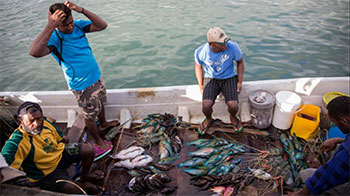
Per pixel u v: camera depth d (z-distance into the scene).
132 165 3.26
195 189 2.99
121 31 8.27
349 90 3.82
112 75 6.48
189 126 3.94
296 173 3.06
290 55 6.82
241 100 4.13
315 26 8.05
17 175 2.10
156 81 6.26
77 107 4.18
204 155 3.39
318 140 3.52
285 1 10.01
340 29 7.81
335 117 2.17
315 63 6.52
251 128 3.88
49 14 2.71
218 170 3.19
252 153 3.43
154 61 6.90
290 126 3.77
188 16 9.04
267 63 6.59
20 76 6.74
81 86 3.09
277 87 3.96
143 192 2.98
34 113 2.46
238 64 3.68
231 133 3.79
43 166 2.62
